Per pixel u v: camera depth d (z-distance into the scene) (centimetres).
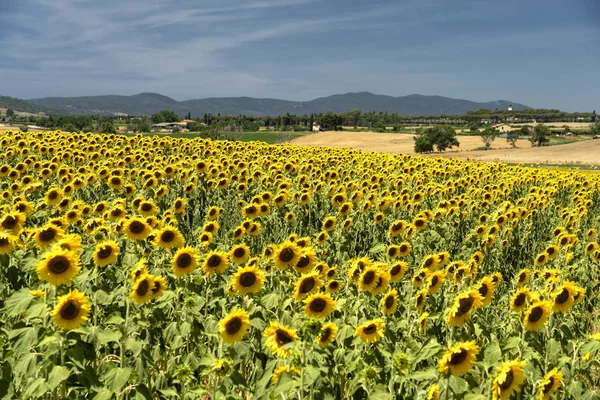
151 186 1573
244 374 672
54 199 1163
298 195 1509
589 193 2355
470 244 1420
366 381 548
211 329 643
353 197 1500
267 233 1422
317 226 1522
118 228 866
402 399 560
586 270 1130
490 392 496
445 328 675
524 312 586
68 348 498
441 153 14388
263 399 541
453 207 1587
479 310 675
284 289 756
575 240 1244
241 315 570
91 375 496
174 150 2612
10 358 536
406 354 572
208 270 733
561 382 529
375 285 690
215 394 525
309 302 625
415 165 2645
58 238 693
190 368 546
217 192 1661
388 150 16125
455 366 484
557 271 981
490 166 3198
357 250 1356
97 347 588
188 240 1263
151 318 638
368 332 577
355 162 2756
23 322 521
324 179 2019
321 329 553
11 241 609
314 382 529
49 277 512
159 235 806
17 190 1298
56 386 455
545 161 10131
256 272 684
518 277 916
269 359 629
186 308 664
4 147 2270
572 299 651
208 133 10162
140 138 2669
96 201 1534
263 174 1905
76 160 2053
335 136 19500
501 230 1479
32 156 1844
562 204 2447
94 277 630
